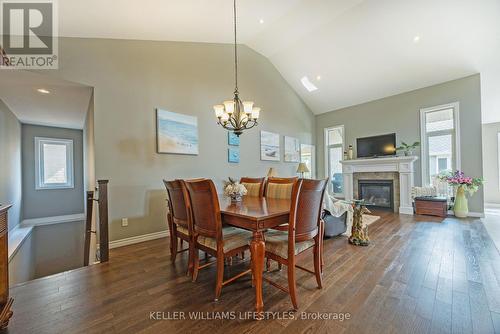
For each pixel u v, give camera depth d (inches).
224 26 143.6
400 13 147.8
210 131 164.7
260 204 85.7
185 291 73.1
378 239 126.2
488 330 53.4
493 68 168.2
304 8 145.3
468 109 179.0
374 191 225.9
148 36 130.0
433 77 189.3
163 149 137.9
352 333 53.1
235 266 92.8
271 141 217.5
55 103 145.0
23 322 58.0
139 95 130.1
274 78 224.8
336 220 131.6
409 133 210.4
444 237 126.9
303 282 78.2
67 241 184.4
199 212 73.3
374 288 73.2
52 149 220.1
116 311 62.7
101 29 110.1
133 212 125.7
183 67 150.5
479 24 140.9
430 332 52.9
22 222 197.2
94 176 115.0
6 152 153.9
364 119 241.0
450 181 177.0
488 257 97.2
